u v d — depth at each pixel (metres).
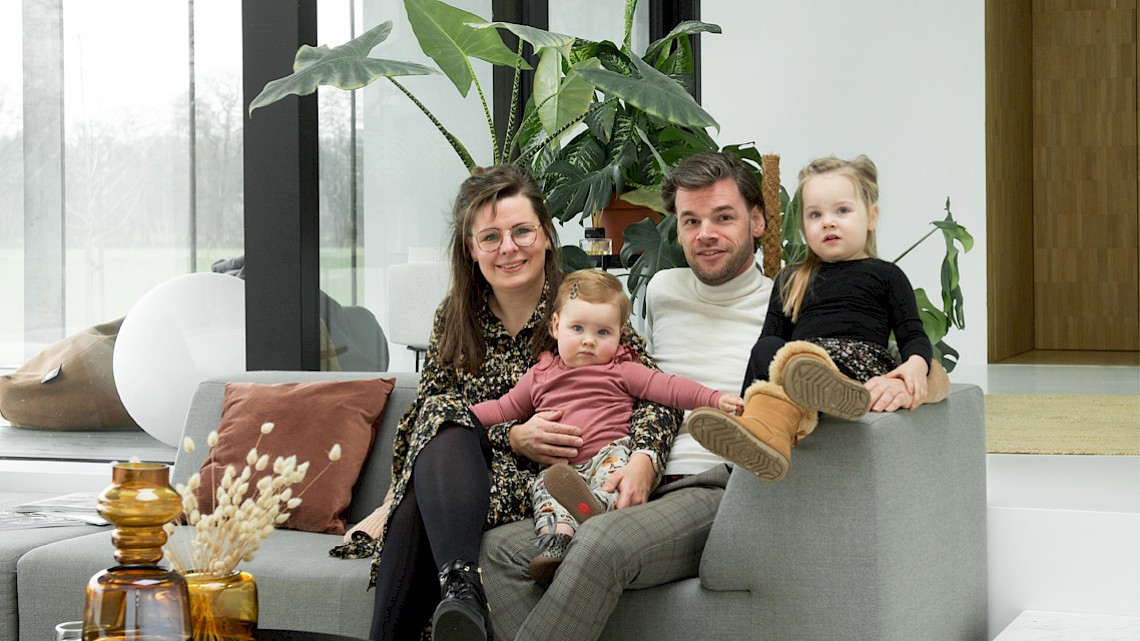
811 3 6.43
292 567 2.31
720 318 2.54
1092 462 3.28
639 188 3.89
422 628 2.16
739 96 6.55
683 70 4.35
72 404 4.02
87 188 4.01
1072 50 8.66
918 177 6.38
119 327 4.00
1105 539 2.51
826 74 6.45
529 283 2.50
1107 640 2.29
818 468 2.03
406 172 4.08
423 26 3.36
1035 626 2.41
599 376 2.39
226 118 3.94
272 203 3.63
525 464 2.45
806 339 2.33
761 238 3.05
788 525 2.04
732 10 6.55
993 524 2.61
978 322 6.54
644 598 2.17
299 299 3.62
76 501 3.09
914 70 6.33
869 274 2.37
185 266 3.98
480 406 2.44
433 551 2.05
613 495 2.22
